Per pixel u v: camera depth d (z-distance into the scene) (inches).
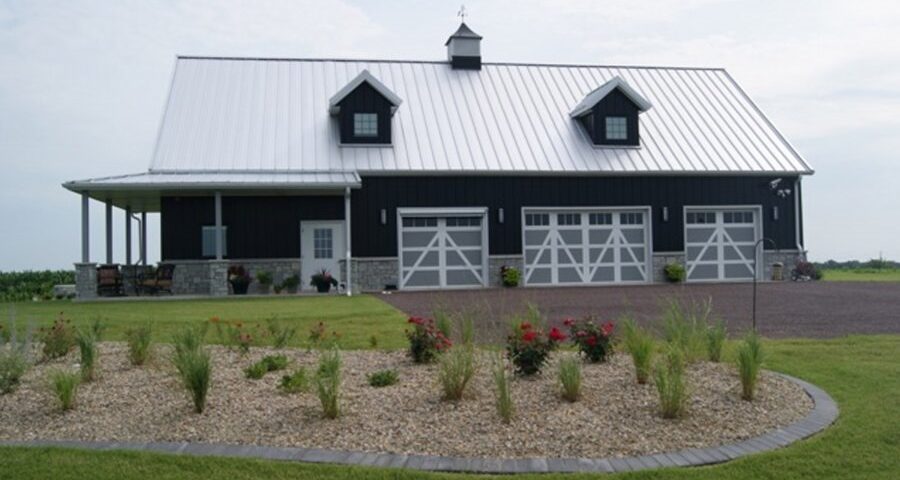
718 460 213.5
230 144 899.4
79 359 334.3
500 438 226.5
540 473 202.5
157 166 847.1
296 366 323.3
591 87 1090.1
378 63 1087.0
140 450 216.1
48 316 562.9
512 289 862.5
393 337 425.7
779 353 362.9
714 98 1104.2
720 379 290.2
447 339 338.0
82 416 250.4
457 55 1088.2
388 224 885.2
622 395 265.9
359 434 230.5
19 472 201.5
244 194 848.9
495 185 909.8
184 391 274.2
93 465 205.8
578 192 929.5
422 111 988.6
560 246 930.7
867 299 660.1
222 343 385.1
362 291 871.1
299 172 864.3
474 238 911.0
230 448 218.5
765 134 1032.2
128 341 334.0
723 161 970.7
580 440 225.6
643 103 970.1
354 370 314.2
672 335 341.4
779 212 978.7
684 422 241.4
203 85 999.0
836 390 287.6
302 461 208.7
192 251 848.9
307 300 706.2
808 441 228.1
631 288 847.7
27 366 309.3
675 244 950.4
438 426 236.4
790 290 779.4
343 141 914.1
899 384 295.9
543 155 938.1
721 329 346.6
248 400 265.1
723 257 970.7
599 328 329.4
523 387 276.7
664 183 951.0
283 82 1027.9
